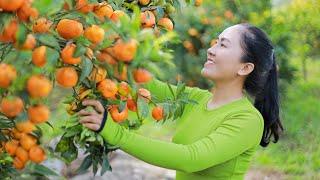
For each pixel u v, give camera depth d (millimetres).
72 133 2533
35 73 2121
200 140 2916
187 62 9133
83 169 2643
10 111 2176
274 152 7312
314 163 6902
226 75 3131
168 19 2941
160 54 2203
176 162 2750
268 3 9148
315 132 7723
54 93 4125
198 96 3348
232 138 2967
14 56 2143
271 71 3301
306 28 9211
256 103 3355
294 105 8469
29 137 2465
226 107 3119
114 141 2570
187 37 9141
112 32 2246
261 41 3129
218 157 2900
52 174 2715
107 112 2510
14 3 2072
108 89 2361
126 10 2773
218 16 9125
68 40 2234
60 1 2098
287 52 8781
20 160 2492
